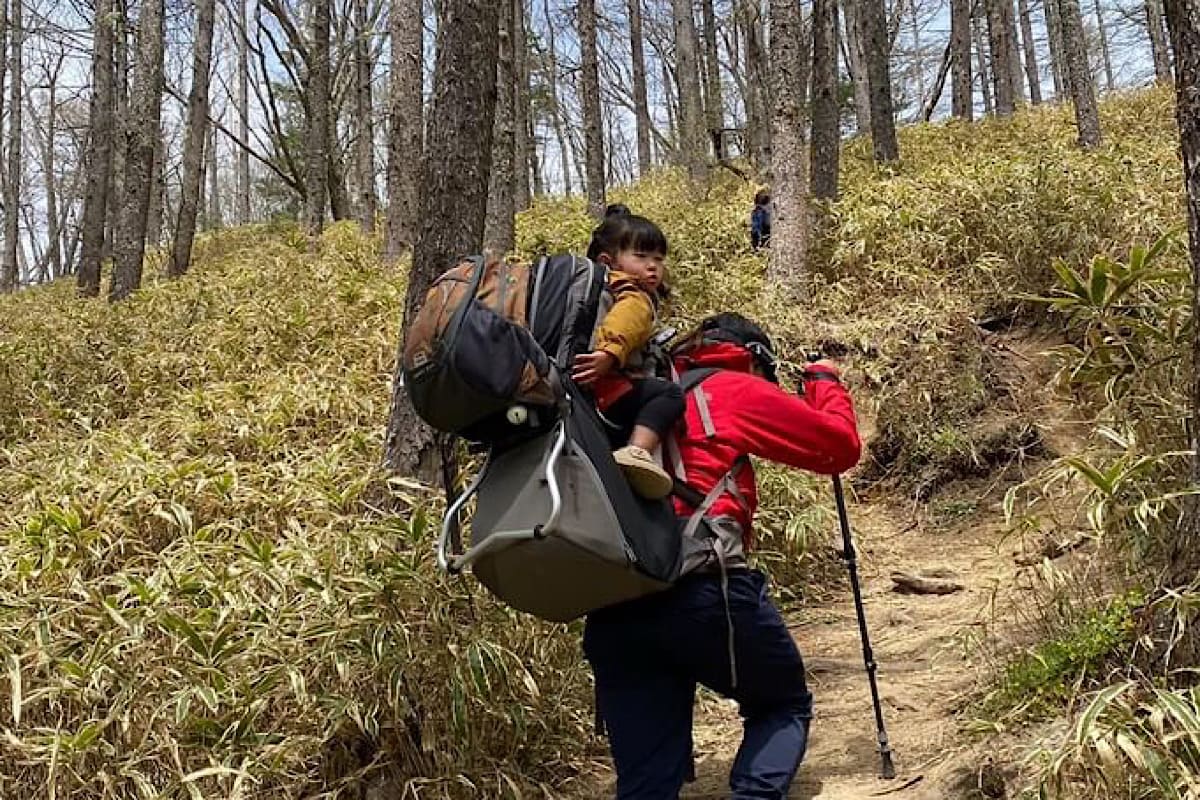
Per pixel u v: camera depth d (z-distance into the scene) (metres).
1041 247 8.28
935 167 11.89
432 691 3.61
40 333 9.72
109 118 16.69
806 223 9.48
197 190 14.91
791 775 2.86
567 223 11.84
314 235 16.33
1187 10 2.91
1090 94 13.02
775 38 9.49
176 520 4.64
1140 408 3.74
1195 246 2.94
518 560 2.47
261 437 6.02
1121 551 3.51
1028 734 3.14
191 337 8.74
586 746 4.02
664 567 2.56
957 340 8.20
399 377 4.59
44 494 5.13
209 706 3.35
